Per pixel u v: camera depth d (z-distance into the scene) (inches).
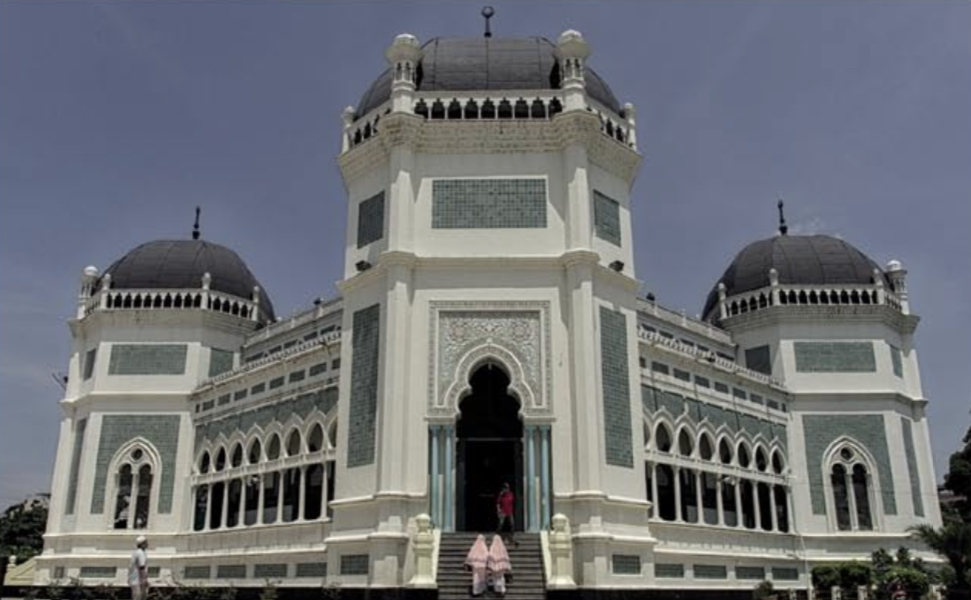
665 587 1023.6
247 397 1505.9
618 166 1198.9
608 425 1053.2
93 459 1617.9
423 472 1012.5
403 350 1041.5
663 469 1322.6
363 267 1126.4
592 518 978.1
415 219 1112.2
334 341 1307.8
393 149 1128.8
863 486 1603.1
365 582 990.4
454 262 1085.8
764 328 1706.4
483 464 1185.4
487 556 924.0
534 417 1033.5
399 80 1158.3
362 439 1058.1
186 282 1721.2
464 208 1118.4
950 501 2314.2
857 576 1369.3
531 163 1134.4
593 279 1083.9
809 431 1621.6
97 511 1589.6
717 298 1823.3
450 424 1033.5
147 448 1619.1
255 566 1332.4
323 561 1203.9
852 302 1695.4
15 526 2696.9
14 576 1814.7
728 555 1348.4
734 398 1496.1
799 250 1769.2
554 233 1104.8
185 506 1577.3
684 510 1339.8
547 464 1016.9
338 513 1059.3
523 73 1195.9
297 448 1374.3
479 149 1139.9
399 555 966.4
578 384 1030.4
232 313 1740.9
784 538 1512.1
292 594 1015.0
